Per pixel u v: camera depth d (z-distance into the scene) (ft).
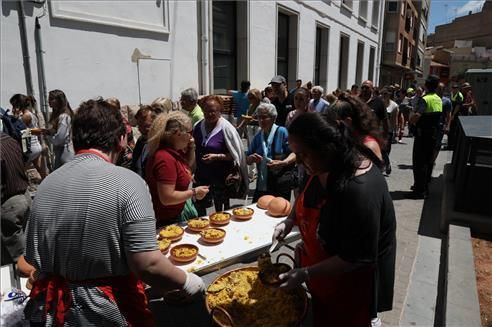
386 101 26.07
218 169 11.62
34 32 16.24
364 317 5.68
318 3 42.70
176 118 8.21
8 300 5.54
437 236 14.20
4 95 15.52
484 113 33.94
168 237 7.91
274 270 5.87
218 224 8.86
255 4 30.89
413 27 114.83
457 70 131.34
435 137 18.29
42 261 4.43
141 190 4.50
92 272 4.32
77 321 4.29
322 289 5.80
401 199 19.06
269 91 23.71
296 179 11.82
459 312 8.13
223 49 30.07
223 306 5.75
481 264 10.85
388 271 6.10
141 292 4.86
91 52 18.67
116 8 19.66
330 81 49.24
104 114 4.84
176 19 23.49
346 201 4.93
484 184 13.48
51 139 15.17
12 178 9.95
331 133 5.00
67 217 4.27
